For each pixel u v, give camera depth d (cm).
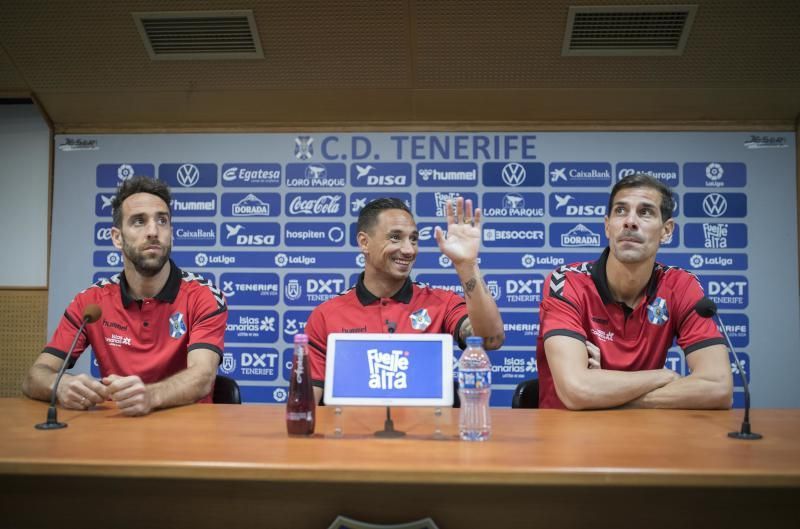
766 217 369
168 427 169
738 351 366
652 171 373
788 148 371
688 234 370
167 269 255
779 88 359
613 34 341
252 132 382
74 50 355
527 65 353
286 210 379
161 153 383
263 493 136
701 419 181
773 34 337
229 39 350
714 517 133
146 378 248
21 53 355
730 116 372
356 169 378
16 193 394
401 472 125
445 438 155
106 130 384
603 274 235
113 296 254
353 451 140
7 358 379
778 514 132
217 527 136
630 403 199
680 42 341
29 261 391
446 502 133
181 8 338
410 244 250
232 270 379
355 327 250
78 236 380
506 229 373
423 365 162
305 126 381
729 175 371
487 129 377
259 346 376
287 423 158
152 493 138
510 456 136
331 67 357
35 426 170
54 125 385
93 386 195
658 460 132
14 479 140
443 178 376
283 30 344
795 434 160
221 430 165
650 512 133
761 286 367
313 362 248
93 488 139
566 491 133
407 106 373
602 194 373
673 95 365
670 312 232
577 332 217
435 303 257
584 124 376
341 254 376
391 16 335
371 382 161
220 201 380
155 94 373
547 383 237
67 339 246
